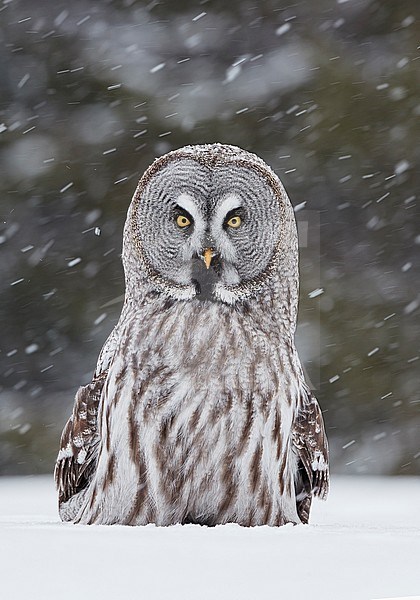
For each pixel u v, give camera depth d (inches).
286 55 822.5
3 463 758.5
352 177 797.9
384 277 786.2
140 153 797.2
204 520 231.8
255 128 797.9
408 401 756.0
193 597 126.3
